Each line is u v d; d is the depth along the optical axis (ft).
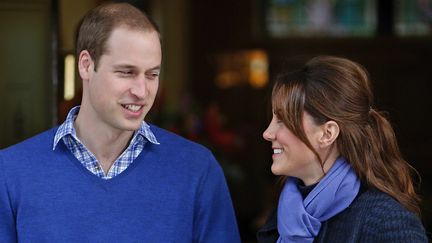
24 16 29.27
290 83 17.75
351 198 17.60
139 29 16.56
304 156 17.81
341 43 74.74
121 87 16.58
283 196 18.54
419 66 73.05
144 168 17.98
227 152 63.72
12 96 29.25
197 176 18.39
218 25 76.79
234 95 75.72
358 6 74.54
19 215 17.26
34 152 17.72
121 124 16.89
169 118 63.52
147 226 17.54
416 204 17.72
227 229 18.94
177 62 76.69
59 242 17.07
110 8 16.93
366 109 17.84
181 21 76.54
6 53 29.12
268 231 19.84
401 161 18.22
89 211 17.33
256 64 75.31
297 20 75.87
